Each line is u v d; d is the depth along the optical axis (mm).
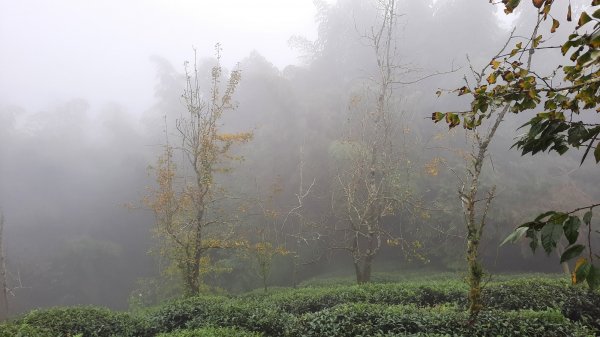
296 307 10719
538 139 2260
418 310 8086
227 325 8602
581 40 1966
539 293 9141
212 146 14344
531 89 2486
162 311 9906
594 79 2154
